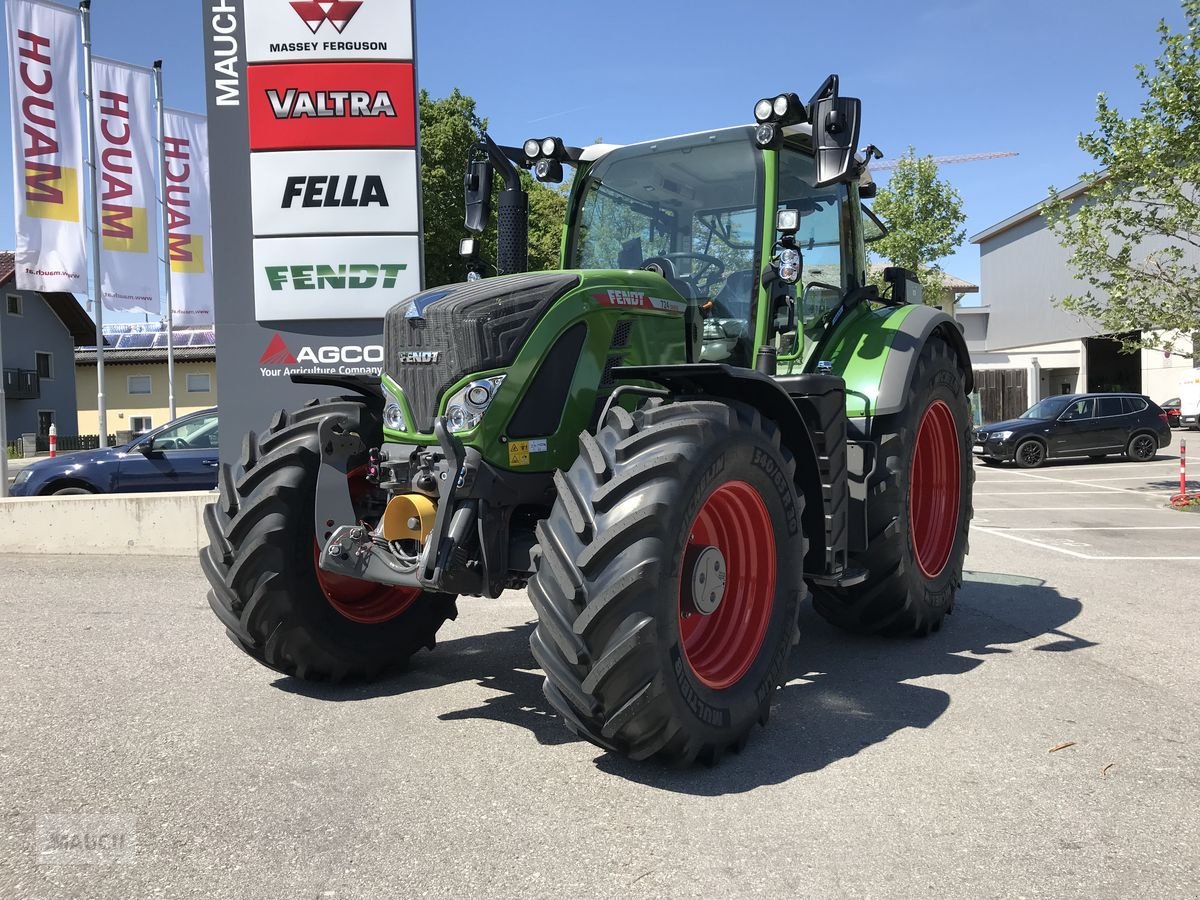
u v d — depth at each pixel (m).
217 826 2.71
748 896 2.33
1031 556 7.95
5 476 10.00
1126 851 2.58
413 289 8.66
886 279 5.70
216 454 9.62
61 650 4.77
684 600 3.17
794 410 3.64
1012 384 32.03
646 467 2.97
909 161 25.14
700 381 3.48
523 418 3.50
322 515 3.71
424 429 3.46
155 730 3.56
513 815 2.79
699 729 3.05
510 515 3.48
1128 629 5.23
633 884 2.39
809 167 4.91
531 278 3.71
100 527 8.01
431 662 4.61
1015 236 41.62
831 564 3.98
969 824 2.75
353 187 8.58
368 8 8.43
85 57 16.52
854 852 2.57
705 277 4.55
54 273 14.15
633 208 4.86
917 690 4.10
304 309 8.65
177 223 20.11
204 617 5.54
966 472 5.42
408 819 2.77
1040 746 3.40
